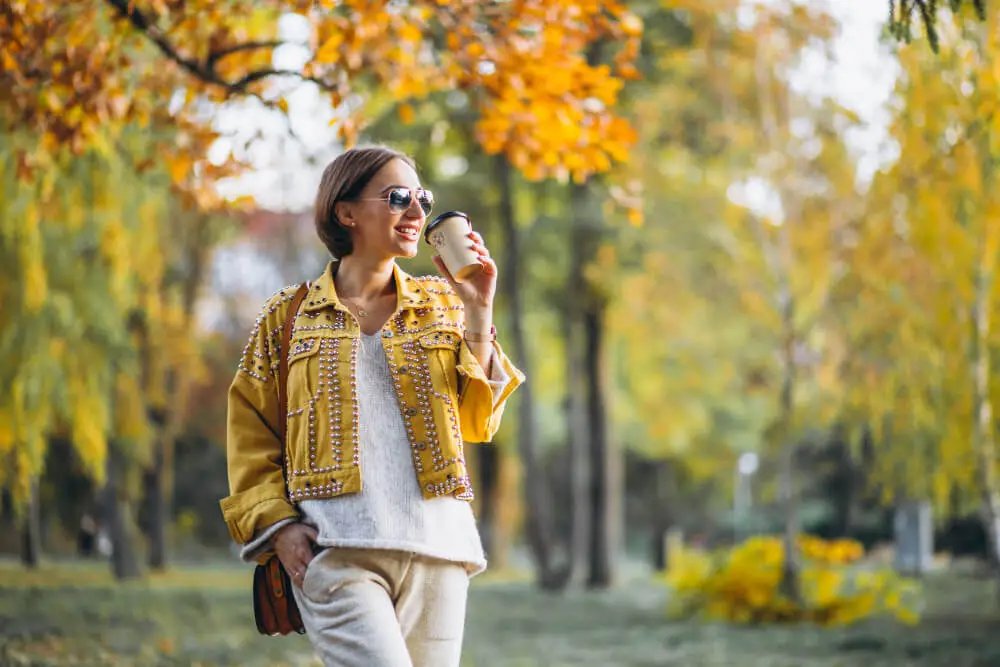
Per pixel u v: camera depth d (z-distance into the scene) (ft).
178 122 28.60
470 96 27.96
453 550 11.94
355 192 12.46
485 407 12.48
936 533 87.76
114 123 28.81
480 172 81.56
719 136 65.87
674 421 116.37
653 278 71.15
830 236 57.21
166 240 76.64
